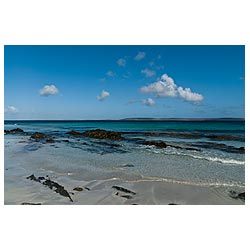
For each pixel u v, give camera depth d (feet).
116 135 50.19
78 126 97.60
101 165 27.73
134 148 37.93
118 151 35.68
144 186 21.57
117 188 21.06
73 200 19.04
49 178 23.59
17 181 22.81
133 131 63.77
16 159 31.30
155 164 27.96
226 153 33.45
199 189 20.95
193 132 57.93
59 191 20.38
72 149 37.78
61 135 57.00
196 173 24.70
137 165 27.66
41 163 28.99
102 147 39.17
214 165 27.58
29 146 41.29
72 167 27.09
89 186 21.56
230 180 22.91
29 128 86.69
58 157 32.07
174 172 24.99
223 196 19.83
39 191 20.54
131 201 18.92
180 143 41.81
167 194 20.04
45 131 71.82
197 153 33.58
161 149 36.73
